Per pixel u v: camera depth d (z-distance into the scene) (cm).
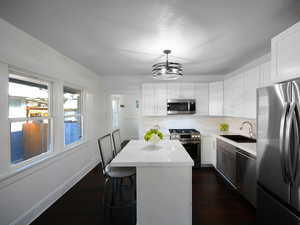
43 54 214
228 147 280
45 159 217
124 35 189
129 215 205
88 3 132
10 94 184
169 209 175
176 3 132
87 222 193
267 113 155
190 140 356
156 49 230
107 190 268
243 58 272
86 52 245
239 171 243
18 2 131
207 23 163
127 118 673
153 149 223
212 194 253
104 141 232
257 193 172
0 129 160
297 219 124
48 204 222
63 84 267
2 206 161
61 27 172
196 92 385
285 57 145
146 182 175
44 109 235
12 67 175
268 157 154
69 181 276
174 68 220
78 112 341
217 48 227
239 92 298
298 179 123
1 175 159
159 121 423
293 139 126
